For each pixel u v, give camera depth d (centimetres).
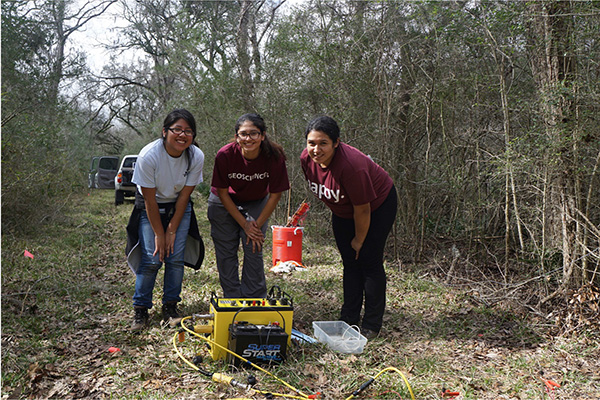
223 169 386
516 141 479
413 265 648
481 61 623
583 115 412
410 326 426
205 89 1266
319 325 383
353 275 403
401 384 303
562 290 443
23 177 784
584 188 449
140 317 394
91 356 333
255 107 1030
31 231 812
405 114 707
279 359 321
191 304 452
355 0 783
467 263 602
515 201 501
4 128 795
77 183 1338
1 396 275
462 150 657
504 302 481
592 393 303
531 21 469
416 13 650
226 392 285
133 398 278
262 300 341
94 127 2642
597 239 433
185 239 406
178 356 333
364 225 366
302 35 834
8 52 1041
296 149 923
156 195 389
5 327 372
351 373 312
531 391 301
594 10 408
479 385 309
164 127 373
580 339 389
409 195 713
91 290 496
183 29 1356
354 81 752
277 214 934
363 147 759
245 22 1392
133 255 399
